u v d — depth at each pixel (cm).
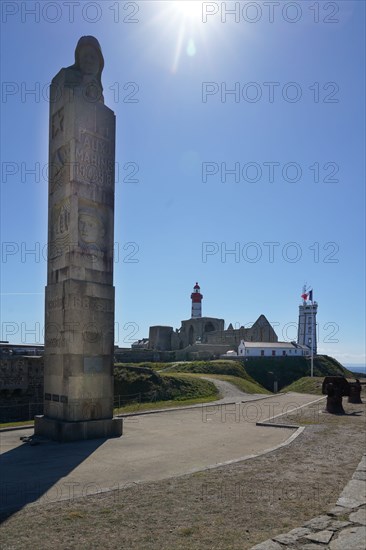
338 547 624
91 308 1789
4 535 687
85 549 636
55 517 764
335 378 2264
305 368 7425
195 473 1044
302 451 1276
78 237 1791
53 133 1948
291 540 647
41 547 643
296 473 1032
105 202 1895
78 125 1842
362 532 674
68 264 1773
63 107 1891
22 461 1276
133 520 745
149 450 1419
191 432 1770
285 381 6850
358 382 2655
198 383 4212
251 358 7494
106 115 1939
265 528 706
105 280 1850
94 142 1888
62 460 1285
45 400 1816
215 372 6034
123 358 7188
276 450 1292
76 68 1912
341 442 1409
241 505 813
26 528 715
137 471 1139
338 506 789
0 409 3108
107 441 1599
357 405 2477
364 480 955
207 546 641
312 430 1645
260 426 1903
